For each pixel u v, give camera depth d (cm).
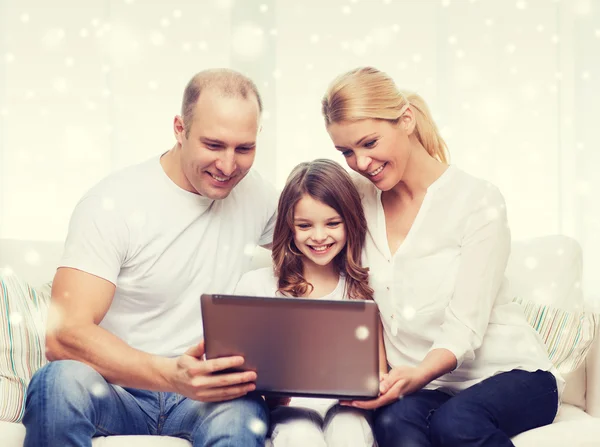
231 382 137
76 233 156
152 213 161
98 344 145
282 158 263
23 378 166
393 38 264
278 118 264
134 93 262
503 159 261
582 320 178
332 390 139
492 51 262
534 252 195
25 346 169
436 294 160
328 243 168
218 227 167
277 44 266
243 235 172
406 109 160
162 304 163
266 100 263
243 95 155
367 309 133
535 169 260
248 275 173
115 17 262
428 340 161
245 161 158
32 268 191
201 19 265
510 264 194
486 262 159
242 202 173
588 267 255
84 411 135
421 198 165
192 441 144
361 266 169
